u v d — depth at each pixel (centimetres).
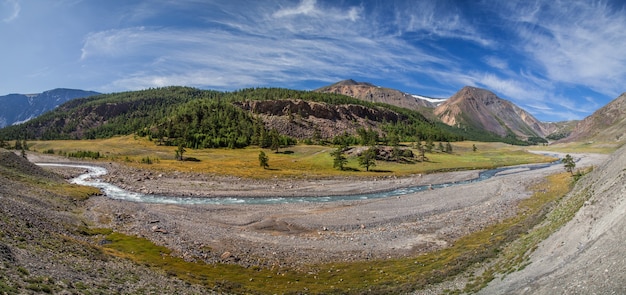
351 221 6644
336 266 4466
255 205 8319
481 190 9275
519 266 3269
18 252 2744
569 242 3148
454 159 18588
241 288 3656
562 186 9112
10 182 6875
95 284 2673
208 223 6538
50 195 7081
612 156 5678
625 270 2050
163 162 16112
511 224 5712
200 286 3516
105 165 15300
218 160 17200
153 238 5375
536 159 19200
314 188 10919
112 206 7375
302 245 5319
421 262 4441
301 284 3850
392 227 6266
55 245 3469
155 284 3198
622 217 2694
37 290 2167
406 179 12781
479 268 3706
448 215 6919
